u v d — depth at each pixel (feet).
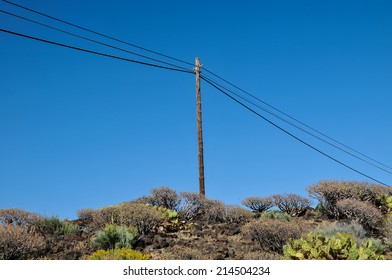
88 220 51.96
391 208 61.16
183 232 45.34
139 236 41.73
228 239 42.27
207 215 54.60
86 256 35.50
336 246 32.53
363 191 60.39
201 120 68.28
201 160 66.95
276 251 37.50
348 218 52.49
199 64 70.38
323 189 57.41
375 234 48.29
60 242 39.88
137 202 56.95
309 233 35.76
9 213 43.88
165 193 56.34
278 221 39.78
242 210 53.52
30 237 35.12
